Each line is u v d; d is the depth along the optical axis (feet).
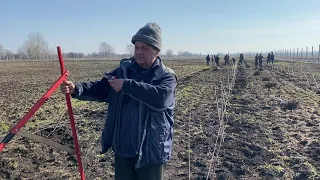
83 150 24.38
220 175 20.17
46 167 21.34
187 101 49.16
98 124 32.30
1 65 192.95
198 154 24.02
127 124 9.93
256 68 136.87
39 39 385.09
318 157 23.18
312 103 46.62
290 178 19.99
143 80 10.09
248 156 23.72
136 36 9.89
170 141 10.35
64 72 10.61
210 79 87.40
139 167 9.83
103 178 19.77
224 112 36.65
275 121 34.50
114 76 10.64
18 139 26.43
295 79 86.02
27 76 111.04
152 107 9.56
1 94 60.85
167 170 21.06
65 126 30.66
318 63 180.65
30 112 9.68
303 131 30.32
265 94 56.29
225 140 27.12
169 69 10.51
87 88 10.73
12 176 19.54
